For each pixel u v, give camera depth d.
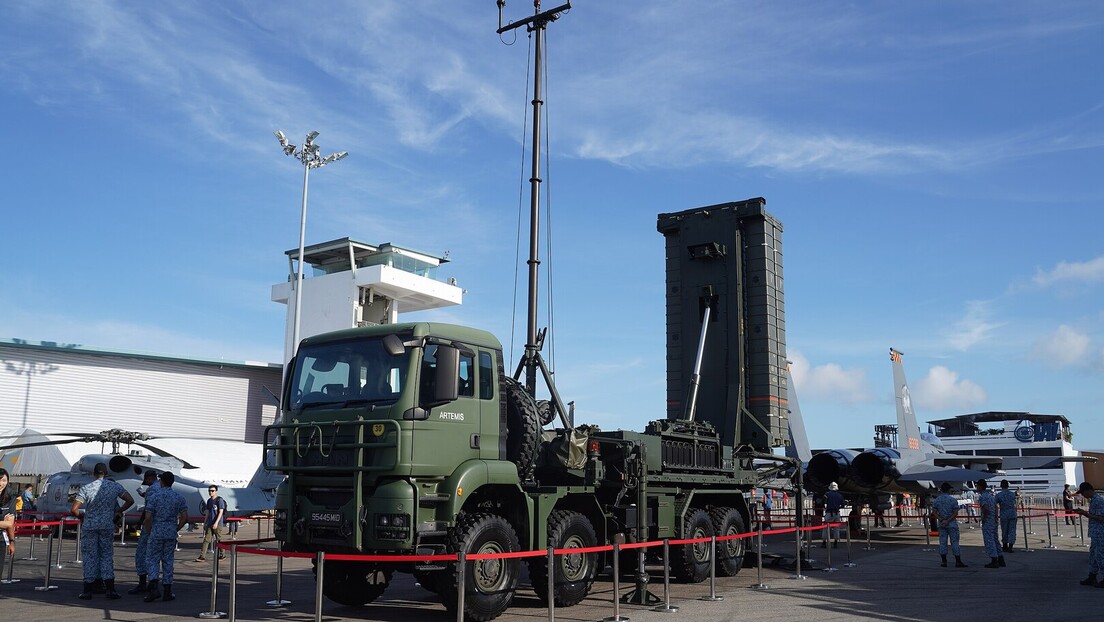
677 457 12.41
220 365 42.47
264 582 13.00
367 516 8.26
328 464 8.60
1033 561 17.19
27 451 26.20
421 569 8.44
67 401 37.44
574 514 10.22
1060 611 10.17
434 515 8.48
